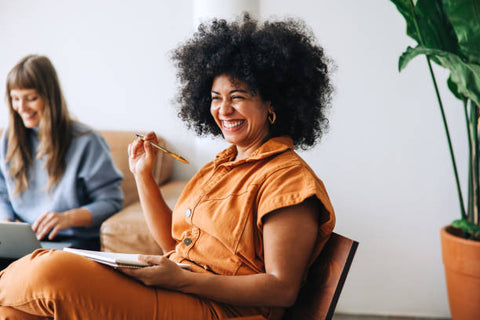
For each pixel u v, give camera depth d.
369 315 2.38
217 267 1.13
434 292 2.33
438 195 2.27
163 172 2.61
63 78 2.77
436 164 2.26
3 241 1.64
